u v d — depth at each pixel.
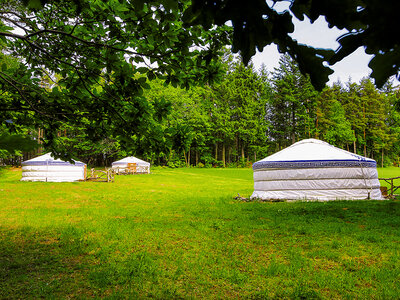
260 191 11.07
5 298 3.25
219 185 18.39
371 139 48.38
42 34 2.44
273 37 0.55
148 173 29.27
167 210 8.89
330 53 0.51
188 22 0.57
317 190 10.17
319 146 11.34
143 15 1.69
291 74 41.19
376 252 4.54
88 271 3.98
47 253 4.74
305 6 0.51
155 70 2.25
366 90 46.25
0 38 2.09
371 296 3.12
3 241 5.39
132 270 3.87
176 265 4.17
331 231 5.83
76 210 8.88
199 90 39.94
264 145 46.72
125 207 9.64
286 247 4.93
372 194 10.14
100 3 1.92
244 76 43.59
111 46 2.13
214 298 3.22
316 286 3.42
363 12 0.45
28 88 2.38
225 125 42.47
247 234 5.80
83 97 2.41
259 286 3.47
